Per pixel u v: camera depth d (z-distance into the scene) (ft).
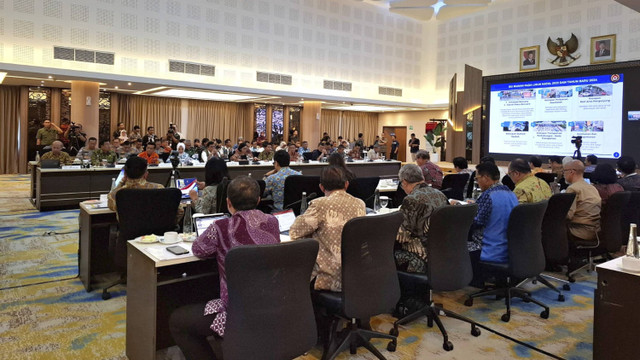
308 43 43.24
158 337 8.64
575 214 13.16
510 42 43.88
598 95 33.55
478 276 12.12
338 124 56.44
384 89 49.01
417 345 8.91
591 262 13.91
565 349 8.78
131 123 41.52
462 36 48.14
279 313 5.95
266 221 6.89
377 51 48.32
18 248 15.44
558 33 40.24
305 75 43.19
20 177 35.22
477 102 39.32
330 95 44.91
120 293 11.44
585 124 34.24
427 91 51.80
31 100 36.99
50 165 22.39
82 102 32.48
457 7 41.73
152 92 39.73
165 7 35.22
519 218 9.72
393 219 7.67
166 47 35.40
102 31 32.53
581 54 38.65
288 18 41.91
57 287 11.77
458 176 18.60
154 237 8.35
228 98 44.04
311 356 8.47
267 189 15.34
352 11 46.24
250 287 5.73
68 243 16.15
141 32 34.19
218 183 11.05
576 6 39.01
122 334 9.13
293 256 5.93
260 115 48.93
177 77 35.91
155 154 26.45
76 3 31.42
